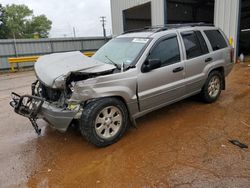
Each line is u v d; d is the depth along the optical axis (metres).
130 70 3.63
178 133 3.84
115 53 4.27
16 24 57.97
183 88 4.45
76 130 4.20
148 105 3.96
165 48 4.15
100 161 3.15
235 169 2.78
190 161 3.00
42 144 3.75
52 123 3.38
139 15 18.39
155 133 3.88
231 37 10.93
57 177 2.86
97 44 21.30
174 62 4.24
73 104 3.21
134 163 3.04
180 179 2.65
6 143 3.85
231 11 10.68
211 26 5.30
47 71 3.51
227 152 3.16
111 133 3.58
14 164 3.20
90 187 2.63
